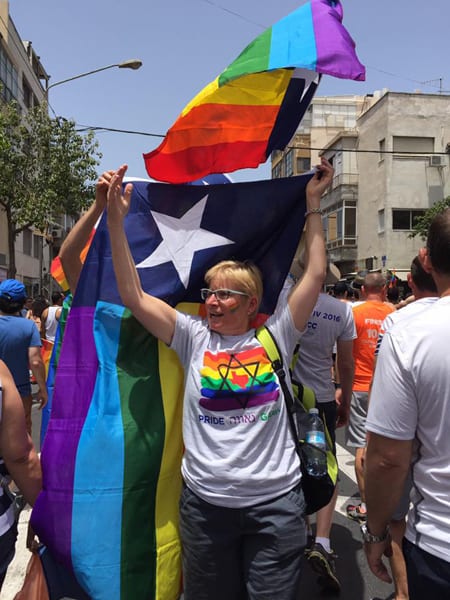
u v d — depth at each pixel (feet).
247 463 6.39
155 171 8.05
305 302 7.32
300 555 6.45
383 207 89.56
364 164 97.14
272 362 6.88
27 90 98.12
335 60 6.74
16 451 6.31
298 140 133.18
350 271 102.47
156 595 7.16
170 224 8.20
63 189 60.23
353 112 134.82
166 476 7.45
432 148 89.04
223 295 6.96
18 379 14.47
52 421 7.35
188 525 6.65
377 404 5.24
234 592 6.72
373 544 6.10
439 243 5.30
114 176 6.86
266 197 7.97
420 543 4.98
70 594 7.11
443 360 4.84
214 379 6.63
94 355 7.52
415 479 5.18
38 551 7.22
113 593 6.81
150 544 7.18
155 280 8.03
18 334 14.33
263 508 6.37
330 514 10.18
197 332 7.19
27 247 103.35
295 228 7.77
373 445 5.31
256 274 7.25
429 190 88.89
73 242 8.11
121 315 7.66
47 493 6.96
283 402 6.79
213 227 8.15
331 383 11.10
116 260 6.97
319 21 6.98
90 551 6.82
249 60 7.17
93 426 7.18
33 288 108.68
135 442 7.22
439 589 4.83
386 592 9.98
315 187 7.64
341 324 10.93
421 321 5.09
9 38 81.41
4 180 57.36
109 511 6.96
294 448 6.85
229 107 8.02
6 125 56.49
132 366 7.55
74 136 59.47
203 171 8.32
